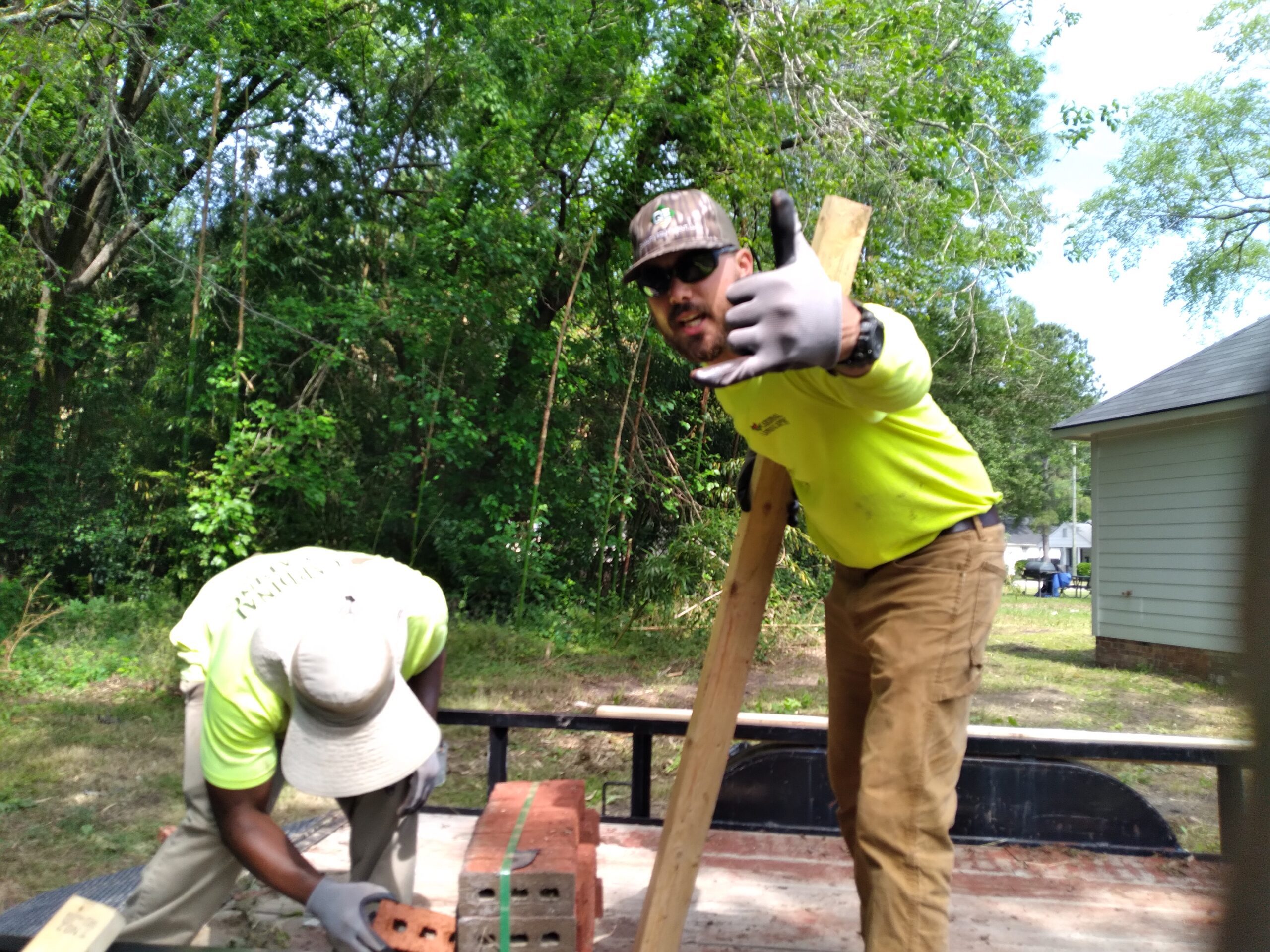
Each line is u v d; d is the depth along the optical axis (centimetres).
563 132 1320
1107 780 374
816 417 203
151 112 1314
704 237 189
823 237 188
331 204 1356
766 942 288
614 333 1413
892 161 1201
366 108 1407
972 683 213
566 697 891
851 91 1166
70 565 1372
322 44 1302
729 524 1234
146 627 1041
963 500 215
